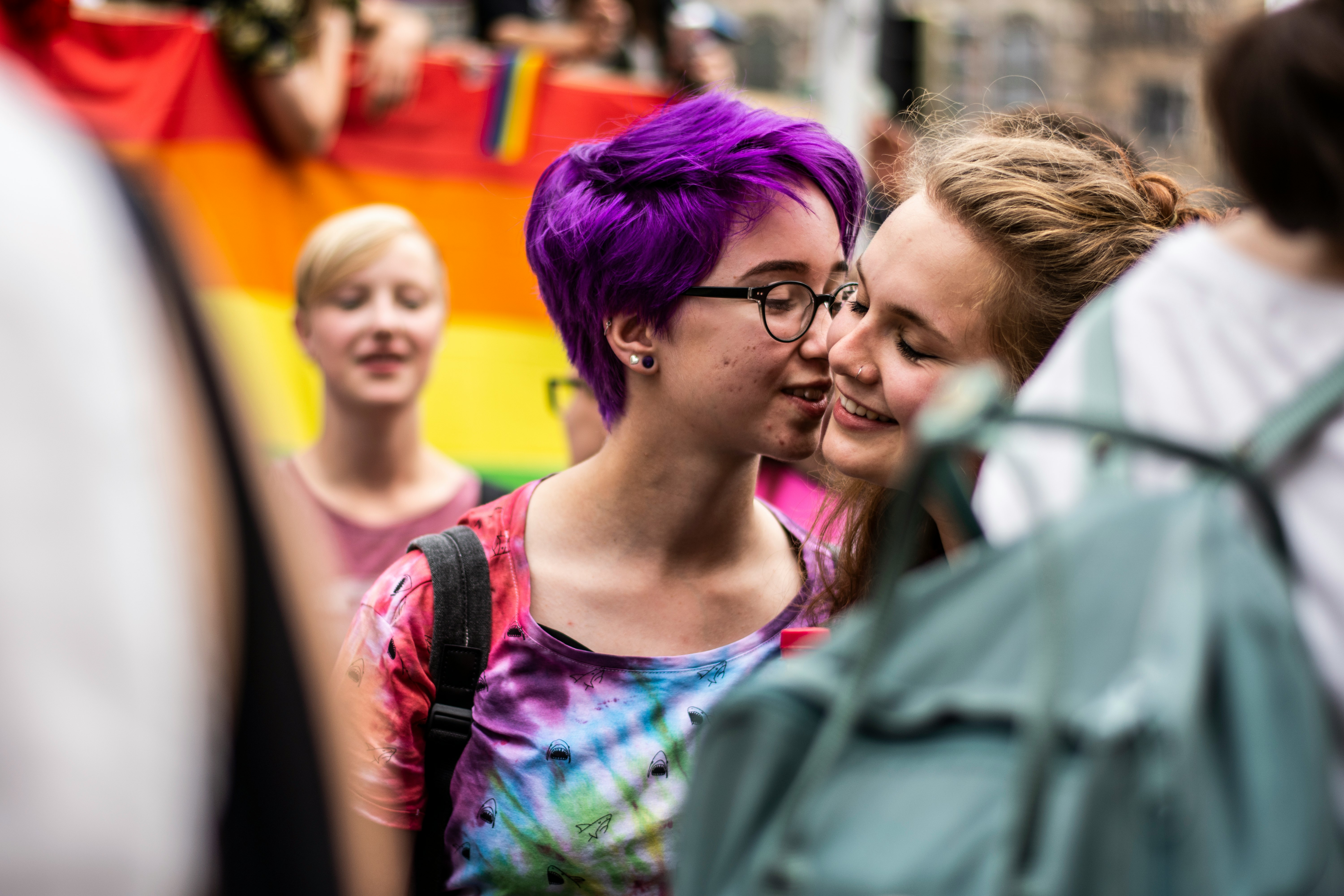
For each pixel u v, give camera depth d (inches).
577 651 61.5
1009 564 32.8
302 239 124.4
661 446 62.3
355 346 109.7
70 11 111.0
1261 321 33.1
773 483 112.0
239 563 26.3
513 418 134.3
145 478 23.1
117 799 21.6
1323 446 31.6
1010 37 1115.3
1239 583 30.1
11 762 20.9
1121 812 28.0
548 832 60.2
